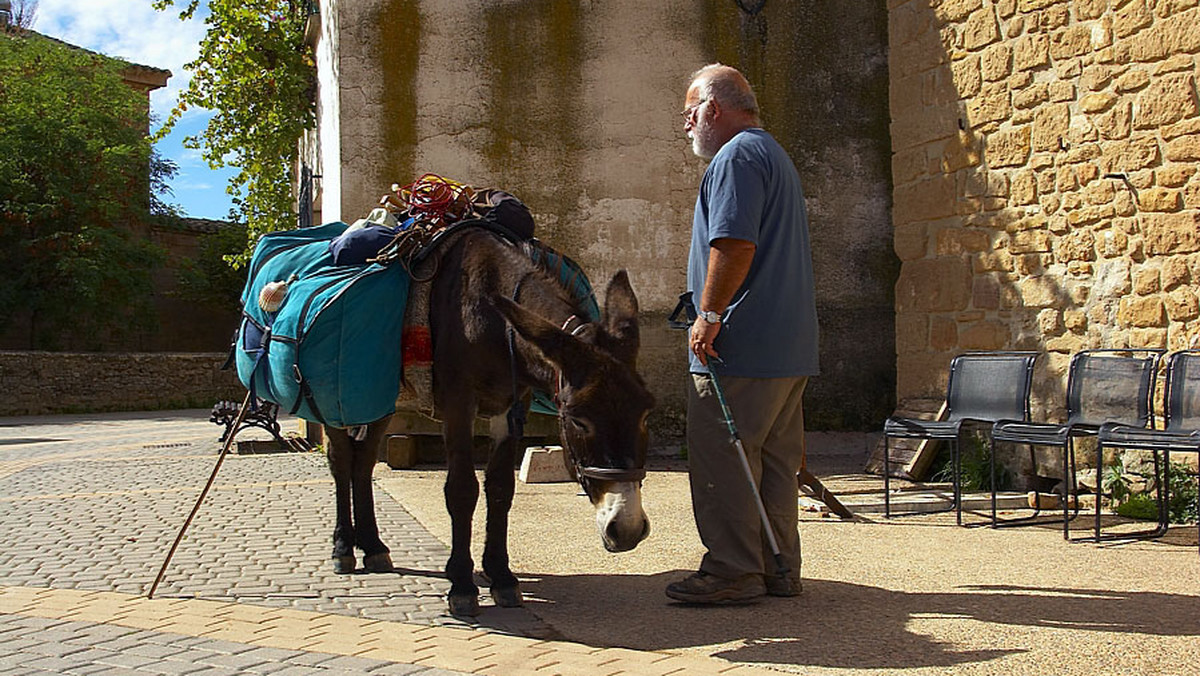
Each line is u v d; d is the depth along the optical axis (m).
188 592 4.64
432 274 4.45
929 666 3.36
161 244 32.69
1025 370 6.45
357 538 5.12
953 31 8.43
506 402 4.34
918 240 8.87
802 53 9.88
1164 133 6.72
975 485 7.73
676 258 9.74
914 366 8.90
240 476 8.88
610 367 3.56
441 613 4.23
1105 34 7.14
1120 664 3.32
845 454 9.73
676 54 9.76
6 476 9.45
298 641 3.79
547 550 5.48
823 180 9.86
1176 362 5.84
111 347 31.28
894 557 5.19
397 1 9.62
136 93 32.97
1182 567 4.86
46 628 4.03
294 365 4.54
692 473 4.36
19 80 29.67
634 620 4.05
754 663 3.43
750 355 4.20
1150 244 6.81
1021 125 7.80
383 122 9.62
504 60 9.69
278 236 5.59
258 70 12.71
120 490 8.19
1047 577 4.66
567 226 9.72
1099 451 5.56
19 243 28.27
